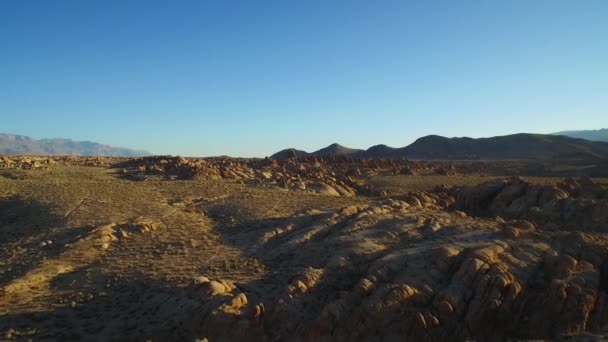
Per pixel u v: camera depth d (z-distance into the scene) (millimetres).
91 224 35281
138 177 75312
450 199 48219
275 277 23359
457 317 17703
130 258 28016
